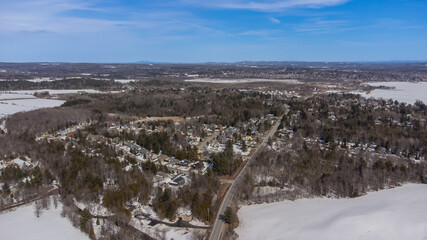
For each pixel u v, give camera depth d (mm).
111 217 97750
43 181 122125
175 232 91500
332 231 91750
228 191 118312
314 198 118875
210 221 98188
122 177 121000
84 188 112125
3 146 157875
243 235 91938
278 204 112938
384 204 110688
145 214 101250
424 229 93312
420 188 127188
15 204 110188
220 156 136500
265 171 134000
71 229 93500
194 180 120562
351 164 141625
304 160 144000
